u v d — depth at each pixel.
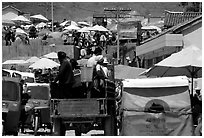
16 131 18.38
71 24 74.12
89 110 15.59
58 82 15.95
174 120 15.08
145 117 15.16
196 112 18.27
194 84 25.33
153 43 37.66
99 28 65.12
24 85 22.55
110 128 15.89
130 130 15.16
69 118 15.68
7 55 53.72
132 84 15.40
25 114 19.97
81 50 55.19
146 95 15.33
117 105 18.75
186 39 34.09
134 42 56.81
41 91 22.83
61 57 16.06
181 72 22.42
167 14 54.09
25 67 47.19
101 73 16.09
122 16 57.69
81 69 16.22
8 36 55.72
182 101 15.19
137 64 48.31
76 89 16.09
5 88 18.38
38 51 54.59
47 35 62.88
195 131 15.35
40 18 85.31
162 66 20.38
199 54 19.84
